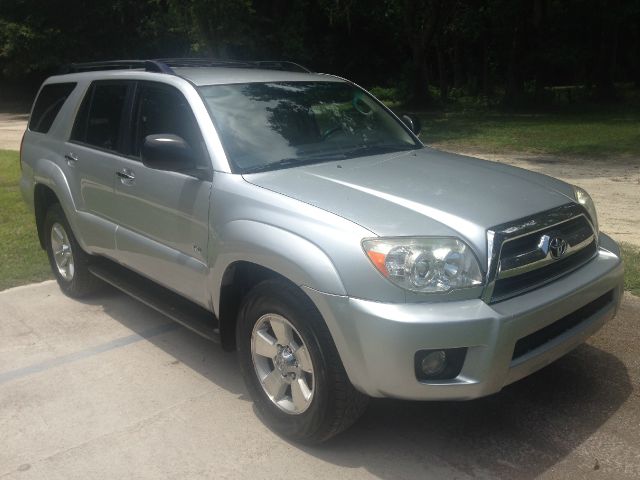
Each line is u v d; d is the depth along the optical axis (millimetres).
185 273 4105
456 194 3492
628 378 4066
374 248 3012
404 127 4977
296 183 3613
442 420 3672
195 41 22625
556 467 3221
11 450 3508
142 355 4613
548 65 30047
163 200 4184
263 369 3625
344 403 3215
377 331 2938
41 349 4730
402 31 31844
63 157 5418
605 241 4020
